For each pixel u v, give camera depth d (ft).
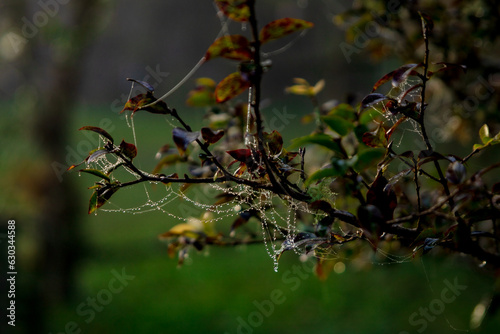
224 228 16.10
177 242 6.16
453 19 7.16
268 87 46.50
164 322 18.49
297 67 44.52
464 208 3.95
